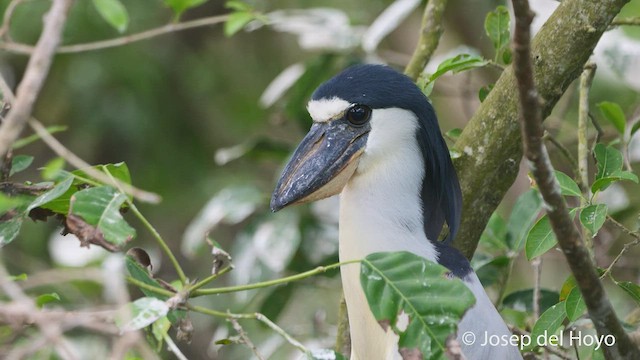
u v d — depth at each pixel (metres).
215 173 12.09
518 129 7.06
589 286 5.30
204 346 11.59
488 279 8.08
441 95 11.20
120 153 11.82
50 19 5.03
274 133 12.20
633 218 9.45
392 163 6.85
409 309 5.15
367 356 7.00
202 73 12.01
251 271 9.09
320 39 9.84
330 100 6.86
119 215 5.39
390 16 9.59
